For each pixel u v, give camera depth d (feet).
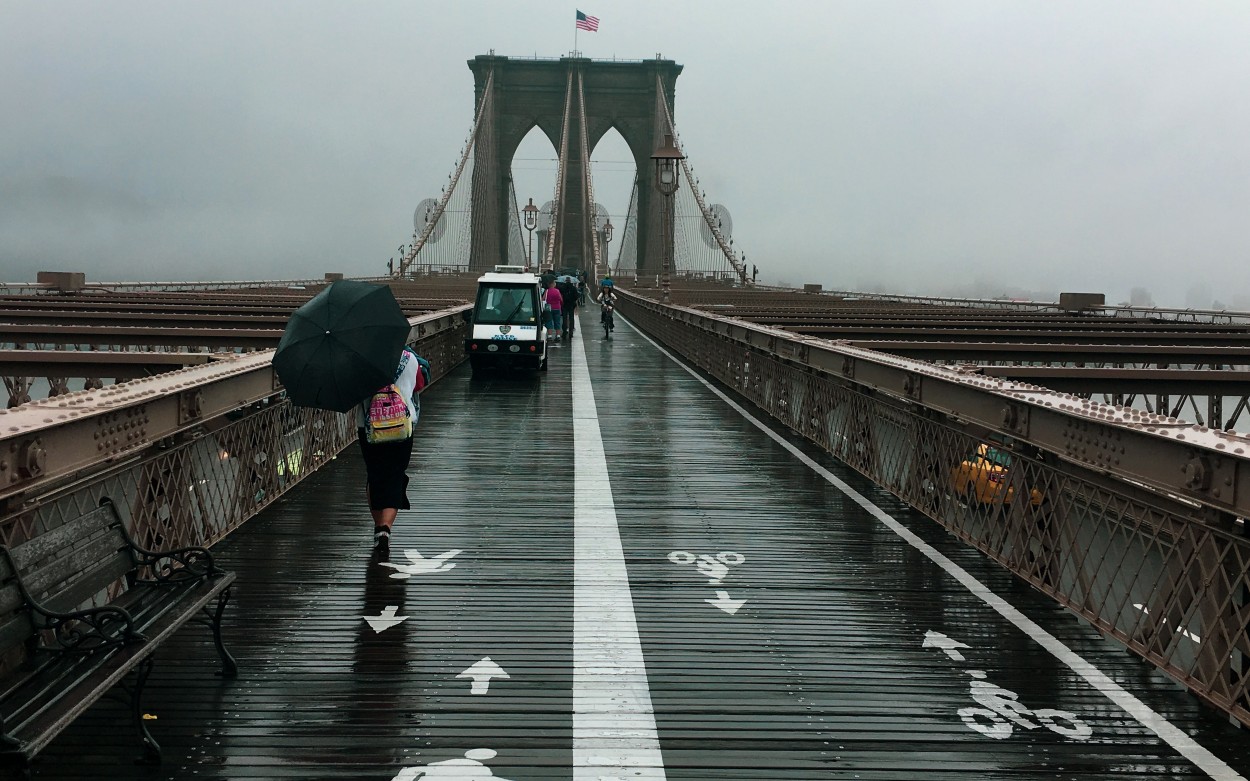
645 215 380.78
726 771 12.28
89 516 13.79
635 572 21.06
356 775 11.96
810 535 24.57
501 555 22.25
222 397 22.52
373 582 19.95
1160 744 13.21
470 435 40.93
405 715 13.70
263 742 12.82
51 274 93.04
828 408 37.65
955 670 15.72
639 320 135.44
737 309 91.81
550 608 18.54
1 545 11.63
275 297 88.84
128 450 17.37
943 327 67.72
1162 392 34.55
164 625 12.87
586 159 327.06
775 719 13.83
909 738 13.30
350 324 20.30
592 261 269.64
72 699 10.70
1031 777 12.28
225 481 23.77
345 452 35.73
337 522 25.11
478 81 385.70
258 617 17.72
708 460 35.50
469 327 70.54
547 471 32.99
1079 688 15.07
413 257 189.37
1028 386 21.83
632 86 384.47
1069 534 18.76
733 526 25.45
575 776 12.04
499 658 15.90
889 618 18.26
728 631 17.44
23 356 33.37
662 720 13.71
